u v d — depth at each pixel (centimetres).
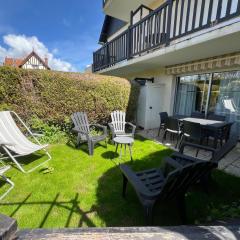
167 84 705
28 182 285
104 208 228
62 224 200
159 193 179
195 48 420
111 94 580
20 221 202
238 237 81
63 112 518
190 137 423
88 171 328
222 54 477
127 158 394
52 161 368
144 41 562
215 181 292
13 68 443
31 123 480
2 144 293
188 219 210
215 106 564
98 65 959
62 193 258
